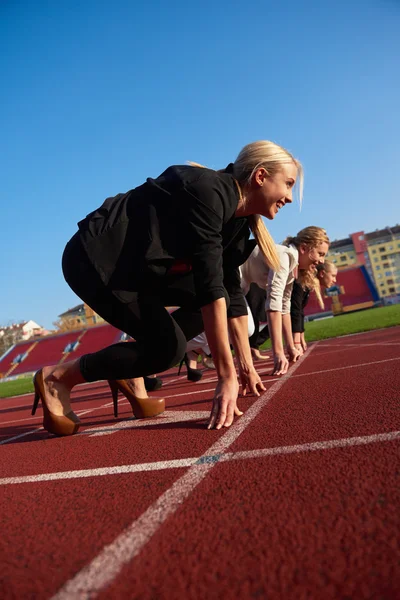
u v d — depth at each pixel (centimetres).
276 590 79
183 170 210
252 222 247
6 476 195
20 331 10281
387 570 80
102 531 117
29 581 94
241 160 215
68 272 219
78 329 5112
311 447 162
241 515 113
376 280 9212
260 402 277
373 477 125
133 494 143
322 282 600
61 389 269
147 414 295
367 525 98
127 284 211
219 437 200
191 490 137
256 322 583
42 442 269
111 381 291
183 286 230
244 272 438
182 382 570
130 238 211
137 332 219
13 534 125
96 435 261
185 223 201
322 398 262
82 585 89
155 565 93
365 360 431
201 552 97
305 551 91
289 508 113
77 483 167
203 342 523
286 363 405
